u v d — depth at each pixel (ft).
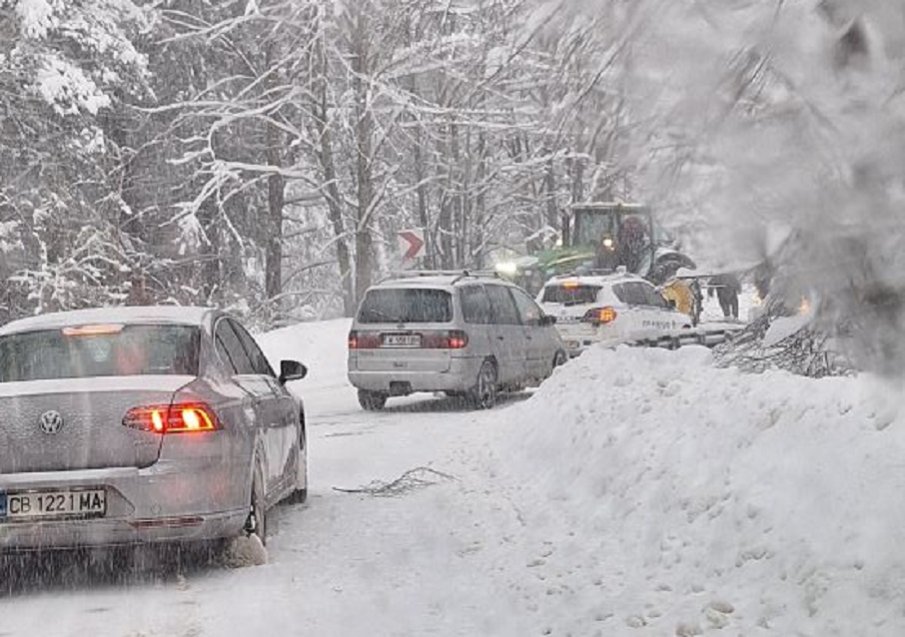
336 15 64.18
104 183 314.55
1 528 77.30
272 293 391.65
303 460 111.75
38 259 288.51
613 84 33.19
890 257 31.14
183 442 79.46
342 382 254.47
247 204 386.52
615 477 95.45
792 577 64.49
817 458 74.18
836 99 29.99
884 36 29.30
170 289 344.28
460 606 72.43
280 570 84.84
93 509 77.82
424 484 118.62
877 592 58.29
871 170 30.14
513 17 36.19
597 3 33.24
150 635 68.74
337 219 373.81
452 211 428.56
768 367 107.34
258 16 330.13
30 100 286.87
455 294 189.78
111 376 83.46
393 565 84.74
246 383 93.45
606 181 34.24
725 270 33.06
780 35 30.19
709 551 73.41
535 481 111.96
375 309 192.13
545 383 145.38
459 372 187.52
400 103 319.68
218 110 359.87
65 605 77.15
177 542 82.43
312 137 371.76
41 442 78.23
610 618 66.74
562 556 83.46
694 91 31.50
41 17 269.23
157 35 350.64
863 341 33.06
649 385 117.91
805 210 31.09
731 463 82.23
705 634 61.21
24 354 87.10
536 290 323.16
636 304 236.63
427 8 48.60
